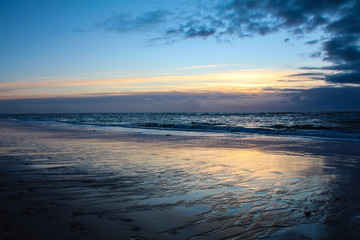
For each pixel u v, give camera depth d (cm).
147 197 349
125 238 227
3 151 776
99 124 2997
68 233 233
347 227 260
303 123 3441
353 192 380
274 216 286
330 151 849
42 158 658
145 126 2580
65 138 1241
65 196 348
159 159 668
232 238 233
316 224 267
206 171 522
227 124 3225
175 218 277
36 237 223
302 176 482
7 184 403
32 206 304
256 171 526
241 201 336
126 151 814
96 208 303
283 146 988
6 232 232
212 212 296
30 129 1942
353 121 3919
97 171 513
